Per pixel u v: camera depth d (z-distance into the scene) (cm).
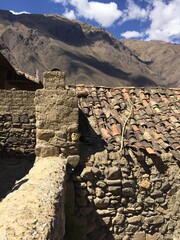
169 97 827
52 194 432
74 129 627
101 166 630
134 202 635
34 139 1218
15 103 1204
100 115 734
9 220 344
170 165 652
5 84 1788
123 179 633
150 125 721
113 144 656
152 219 638
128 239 630
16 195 430
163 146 665
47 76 655
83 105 762
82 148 646
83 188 616
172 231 643
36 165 583
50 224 346
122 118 739
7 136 1207
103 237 620
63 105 628
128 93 827
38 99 627
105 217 621
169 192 646
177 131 715
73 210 607
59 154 624
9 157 1212
